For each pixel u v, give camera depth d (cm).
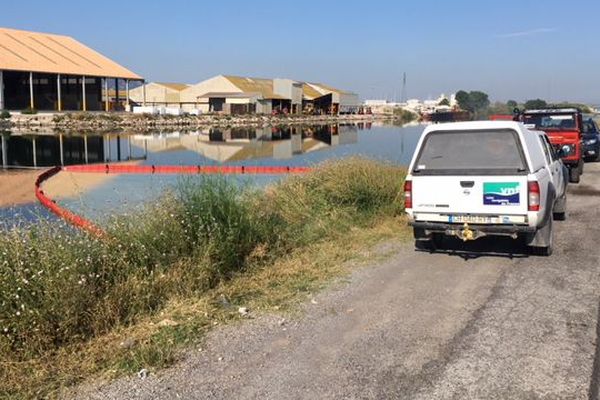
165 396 438
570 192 1489
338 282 713
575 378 448
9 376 468
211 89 10994
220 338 543
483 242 919
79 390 450
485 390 434
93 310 559
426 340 527
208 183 838
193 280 671
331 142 4650
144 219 741
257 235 831
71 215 967
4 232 655
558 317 575
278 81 11912
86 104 9050
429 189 800
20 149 3888
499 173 758
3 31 8606
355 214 1091
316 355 502
